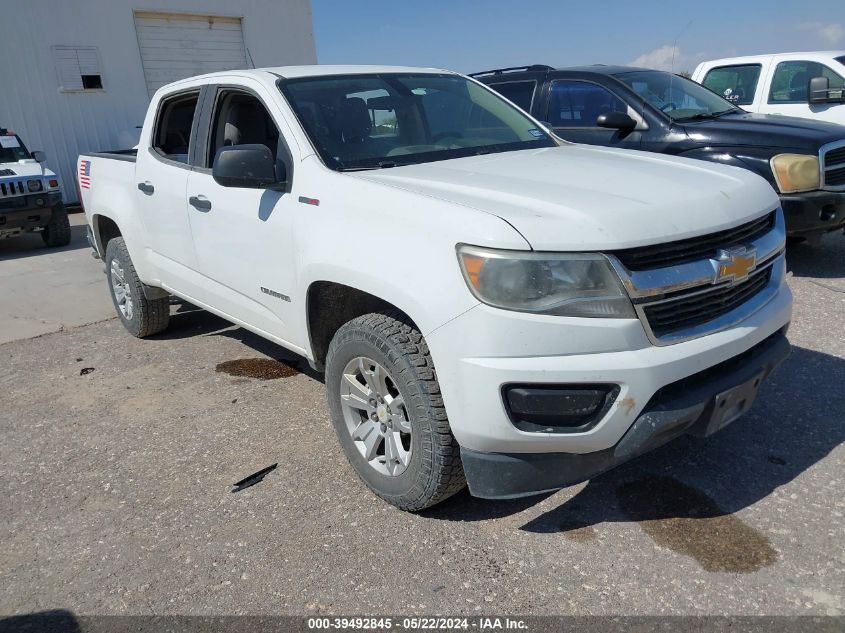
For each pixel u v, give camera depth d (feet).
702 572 8.06
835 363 13.43
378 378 9.32
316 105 11.33
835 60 26.89
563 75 22.34
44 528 9.70
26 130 41.50
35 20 40.78
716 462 10.32
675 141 19.72
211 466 11.10
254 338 17.35
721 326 8.29
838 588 7.69
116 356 16.60
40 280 25.43
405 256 8.29
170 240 14.33
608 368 7.43
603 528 8.98
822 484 9.59
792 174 18.15
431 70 13.92
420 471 8.73
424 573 8.32
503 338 7.43
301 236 10.10
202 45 47.47
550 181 9.13
